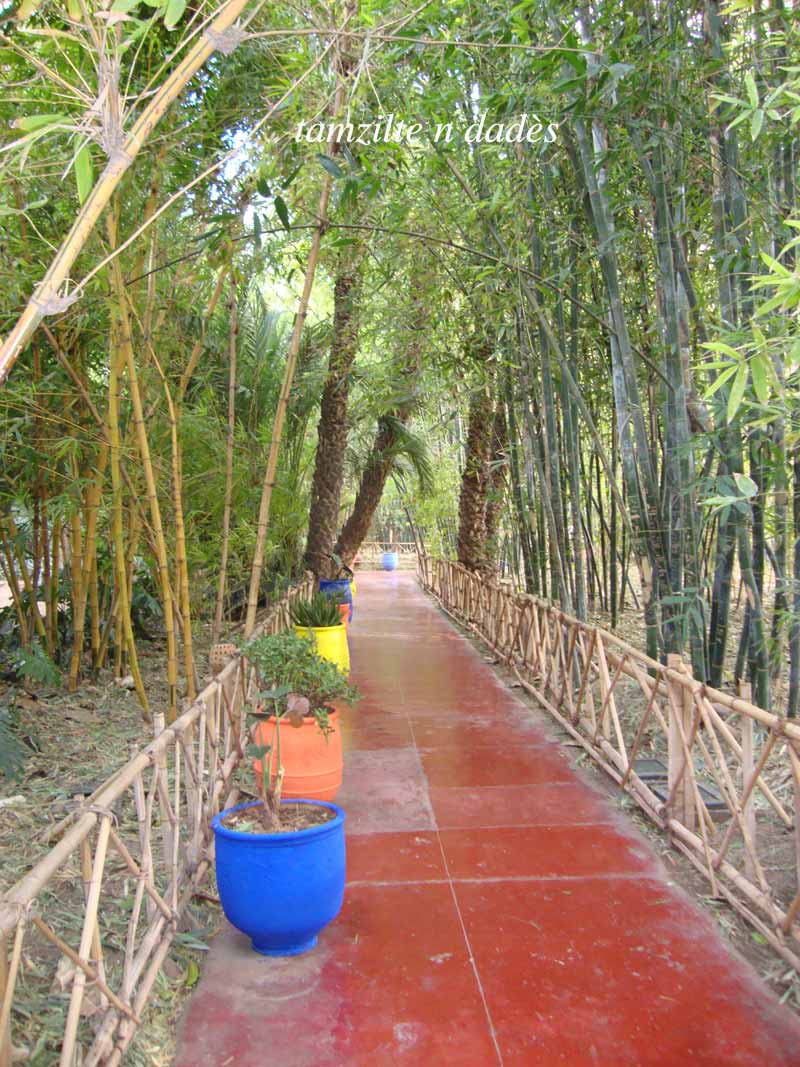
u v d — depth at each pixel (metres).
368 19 3.02
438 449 12.87
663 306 4.02
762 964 2.46
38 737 4.35
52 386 4.43
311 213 4.65
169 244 4.39
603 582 8.45
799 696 4.07
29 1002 2.12
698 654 4.13
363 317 7.02
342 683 3.56
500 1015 2.20
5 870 2.89
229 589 7.55
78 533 5.20
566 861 3.16
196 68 1.62
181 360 5.27
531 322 5.31
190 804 2.92
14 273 3.55
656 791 3.79
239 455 6.36
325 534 9.37
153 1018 2.20
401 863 3.15
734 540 4.15
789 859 3.07
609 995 2.29
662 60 3.34
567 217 4.70
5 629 6.23
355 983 2.36
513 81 3.77
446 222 5.05
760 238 3.92
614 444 5.78
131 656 4.77
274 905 2.39
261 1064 2.02
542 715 5.43
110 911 2.66
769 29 3.59
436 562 13.03
